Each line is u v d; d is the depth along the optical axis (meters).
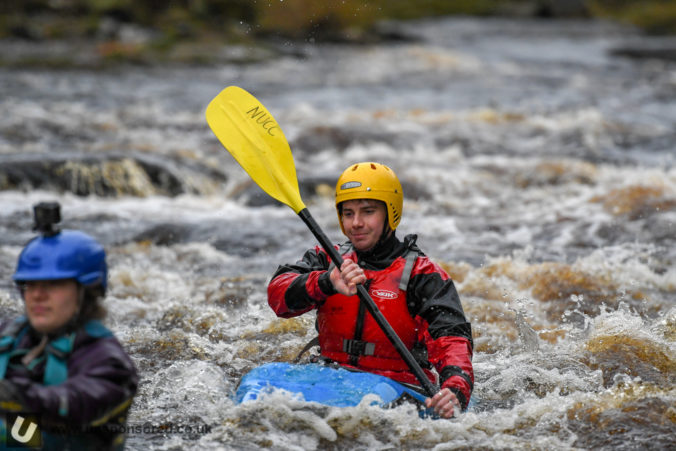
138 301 17.27
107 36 69.06
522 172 32.97
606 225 24.64
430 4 126.75
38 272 7.34
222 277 19.58
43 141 34.78
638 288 18.44
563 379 12.70
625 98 54.19
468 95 55.00
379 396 10.25
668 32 110.00
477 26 111.00
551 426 10.55
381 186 10.77
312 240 23.39
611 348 13.84
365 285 10.84
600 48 90.38
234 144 11.92
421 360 11.03
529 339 14.02
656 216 25.09
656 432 10.24
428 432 10.04
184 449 9.67
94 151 31.86
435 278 10.81
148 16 74.81
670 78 66.31
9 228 23.30
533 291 18.28
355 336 10.77
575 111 47.00
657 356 13.57
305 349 11.42
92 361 7.47
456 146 37.97
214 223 24.86
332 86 58.22
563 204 28.16
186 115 44.00
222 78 59.44
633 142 39.12
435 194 30.12
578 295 17.80
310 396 10.34
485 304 17.05
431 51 81.50
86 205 26.73
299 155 36.41
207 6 78.69
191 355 13.83
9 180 27.62
